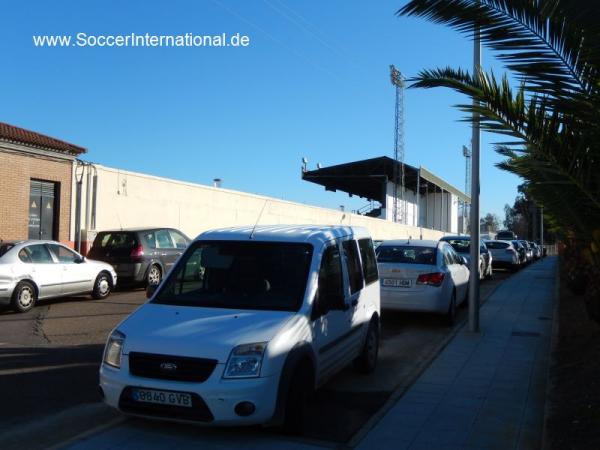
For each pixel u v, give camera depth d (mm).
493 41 5238
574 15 4859
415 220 66188
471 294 10953
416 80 6012
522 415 6145
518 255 29578
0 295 12391
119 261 16656
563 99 5156
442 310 11328
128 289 17625
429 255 11820
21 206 18312
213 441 5188
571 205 5891
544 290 18141
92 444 5090
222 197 27391
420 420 5953
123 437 5246
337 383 7387
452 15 5266
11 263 12750
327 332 6090
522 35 5137
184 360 4992
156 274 17312
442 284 11289
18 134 18391
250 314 5535
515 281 21469
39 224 19078
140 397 5043
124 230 17094
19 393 6824
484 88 5680
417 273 11273
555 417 5809
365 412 6246
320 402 6594
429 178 58344
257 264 6176
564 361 8219
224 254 6340
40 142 18688
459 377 7684
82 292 14688
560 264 24906
